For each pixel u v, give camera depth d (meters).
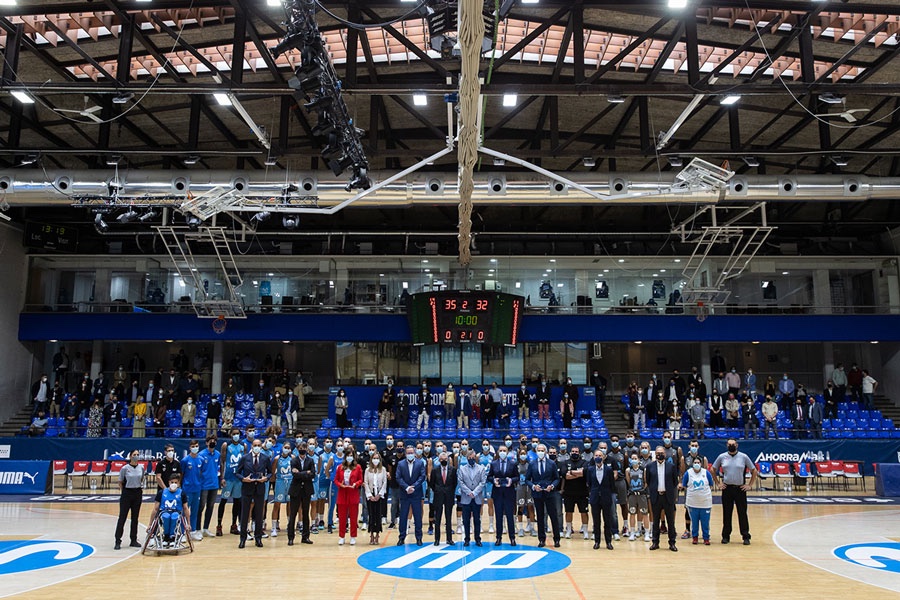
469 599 9.66
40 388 28.75
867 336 30.23
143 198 19.83
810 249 32.31
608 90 15.95
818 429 26.89
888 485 21.62
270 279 30.73
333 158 15.89
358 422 29.27
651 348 35.25
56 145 25.03
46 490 21.73
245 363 31.17
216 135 25.22
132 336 30.11
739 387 29.03
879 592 10.16
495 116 23.91
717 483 14.62
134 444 23.58
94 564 12.00
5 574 11.22
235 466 15.30
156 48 17.36
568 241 33.19
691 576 11.12
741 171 28.44
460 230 23.34
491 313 28.62
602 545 13.79
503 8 11.62
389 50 19.53
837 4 15.34
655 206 32.19
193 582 10.66
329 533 15.35
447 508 13.84
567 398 28.20
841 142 24.78
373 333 30.20
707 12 16.88
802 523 16.78
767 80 20.28
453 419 28.59
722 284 29.66
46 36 17.72
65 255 30.83
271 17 17.05
